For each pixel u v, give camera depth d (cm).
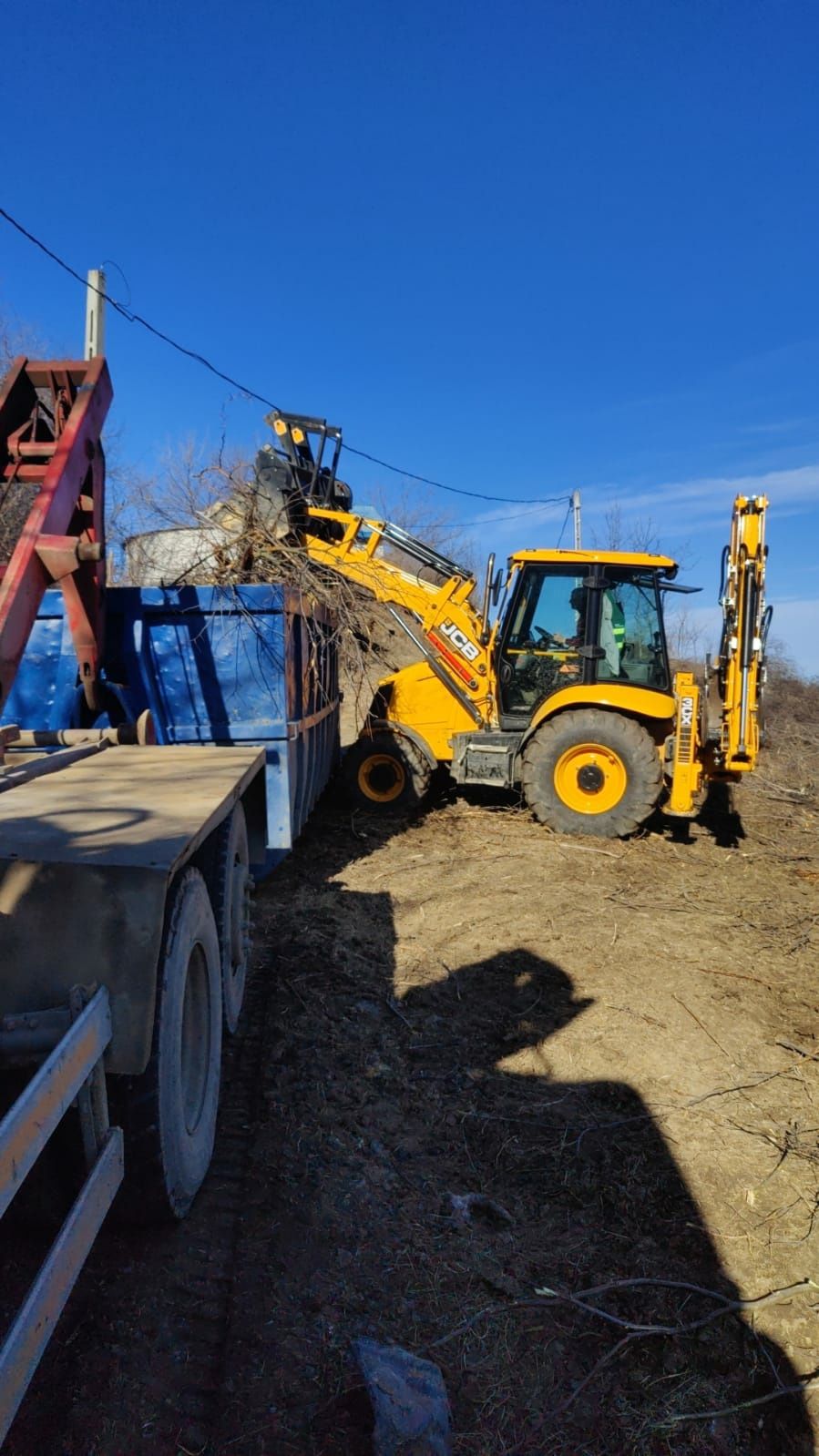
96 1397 219
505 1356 249
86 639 492
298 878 670
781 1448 229
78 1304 246
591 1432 230
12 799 291
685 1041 436
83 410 414
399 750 863
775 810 1009
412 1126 355
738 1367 252
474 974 504
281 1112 350
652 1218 310
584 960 531
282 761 559
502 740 838
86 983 212
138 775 346
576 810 817
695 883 707
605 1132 357
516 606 856
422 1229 296
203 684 557
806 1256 295
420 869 706
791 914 642
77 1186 240
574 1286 278
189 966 291
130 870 212
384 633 906
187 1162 273
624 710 832
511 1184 325
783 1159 344
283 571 724
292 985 468
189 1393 224
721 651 795
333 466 898
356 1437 216
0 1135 156
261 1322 247
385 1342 248
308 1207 297
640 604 841
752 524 743
